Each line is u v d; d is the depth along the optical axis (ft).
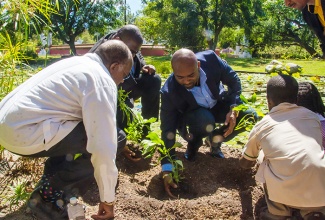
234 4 100.48
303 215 7.45
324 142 8.42
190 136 10.75
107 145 6.55
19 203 8.48
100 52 7.38
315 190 7.07
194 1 100.58
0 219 7.86
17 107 6.88
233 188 10.01
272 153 7.57
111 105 6.72
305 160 7.13
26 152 7.10
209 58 10.58
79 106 6.93
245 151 8.42
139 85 12.43
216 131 11.07
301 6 8.93
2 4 8.49
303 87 9.21
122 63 7.36
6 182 9.31
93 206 8.50
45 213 7.93
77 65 7.02
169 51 102.27
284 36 110.83
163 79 31.32
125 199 8.67
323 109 9.32
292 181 7.14
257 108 12.49
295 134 7.49
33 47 9.83
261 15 103.65
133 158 11.02
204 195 9.52
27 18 8.55
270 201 7.86
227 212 8.46
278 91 8.01
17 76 9.49
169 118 10.14
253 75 35.73
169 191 9.70
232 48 126.41
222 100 11.06
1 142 7.20
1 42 9.05
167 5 104.88
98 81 6.78
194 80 9.43
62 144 7.07
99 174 6.72
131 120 11.83
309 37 104.22
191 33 99.71
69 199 7.86
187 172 10.47
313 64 52.37
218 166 10.76
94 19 103.86
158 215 8.30
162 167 9.76
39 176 9.55
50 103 6.91
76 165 7.64
